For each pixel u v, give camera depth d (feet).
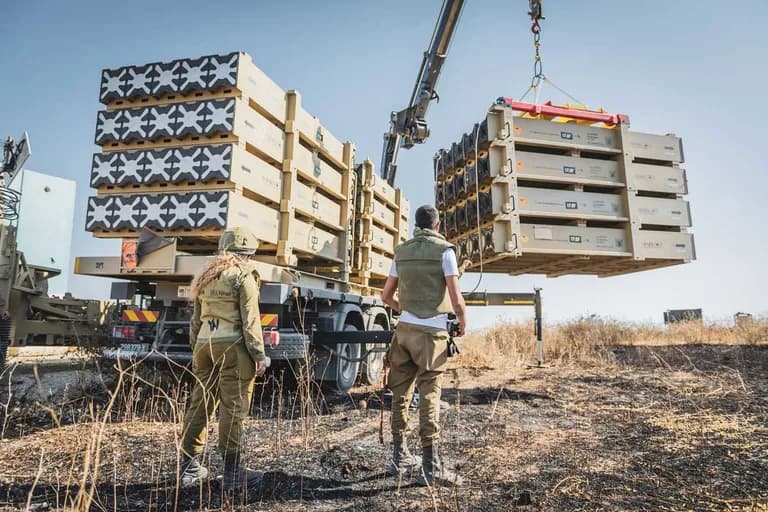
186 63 15.98
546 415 15.62
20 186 35.22
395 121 36.37
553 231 19.27
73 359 25.72
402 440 10.61
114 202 16.35
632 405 16.57
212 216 15.11
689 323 40.04
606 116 20.70
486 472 10.41
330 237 21.86
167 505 8.76
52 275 30.60
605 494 9.12
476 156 19.80
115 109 16.74
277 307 17.58
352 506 8.72
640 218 20.33
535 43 24.76
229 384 9.82
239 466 9.64
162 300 18.13
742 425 13.38
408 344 10.34
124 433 13.10
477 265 20.99
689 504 8.61
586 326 38.06
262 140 16.87
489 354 30.25
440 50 33.22
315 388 19.42
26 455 11.32
